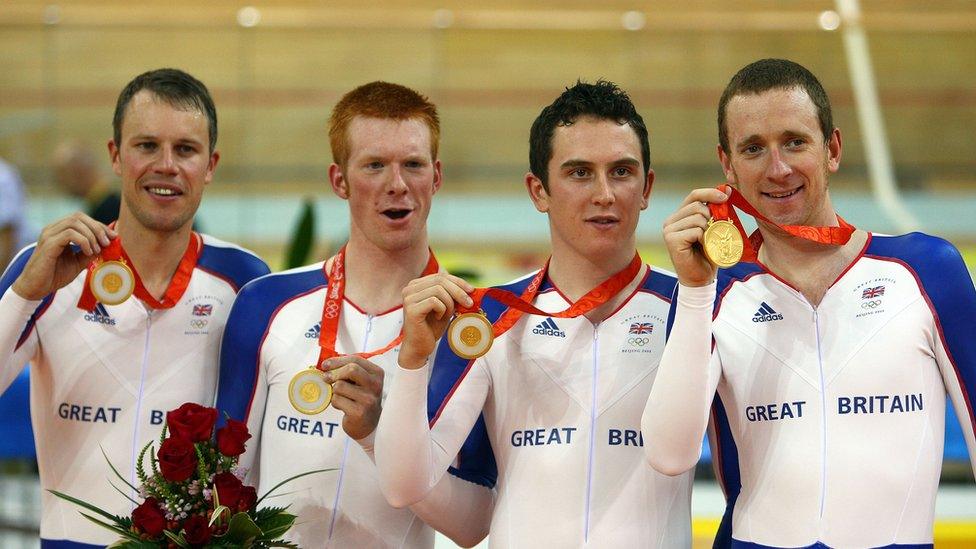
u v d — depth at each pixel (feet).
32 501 44.91
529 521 20.84
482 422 22.67
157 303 24.63
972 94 65.41
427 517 21.45
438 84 59.93
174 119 23.86
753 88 20.45
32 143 56.29
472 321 19.89
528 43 60.80
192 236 26.03
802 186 20.26
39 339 24.79
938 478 19.94
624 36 60.29
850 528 19.36
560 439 21.09
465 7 75.56
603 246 20.94
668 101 60.75
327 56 58.08
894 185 67.92
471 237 63.77
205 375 24.89
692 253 18.74
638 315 21.80
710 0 76.38
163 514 19.80
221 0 70.54
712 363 20.48
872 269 20.67
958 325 19.86
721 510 39.37
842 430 19.79
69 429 24.50
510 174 66.74
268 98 59.31
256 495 20.45
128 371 24.57
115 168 25.41
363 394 21.15
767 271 21.22
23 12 61.05
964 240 64.75
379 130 22.67
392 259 23.61
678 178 62.03
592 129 20.67
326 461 22.91
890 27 60.64
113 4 68.03
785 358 20.42
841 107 65.87
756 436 20.38
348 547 22.71
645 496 20.84
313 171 62.13
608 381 21.26
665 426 18.97
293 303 24.07
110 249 22.61
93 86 56.44
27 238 56.65
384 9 74.74
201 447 20.36
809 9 74.84
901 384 19.75
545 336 21.77
